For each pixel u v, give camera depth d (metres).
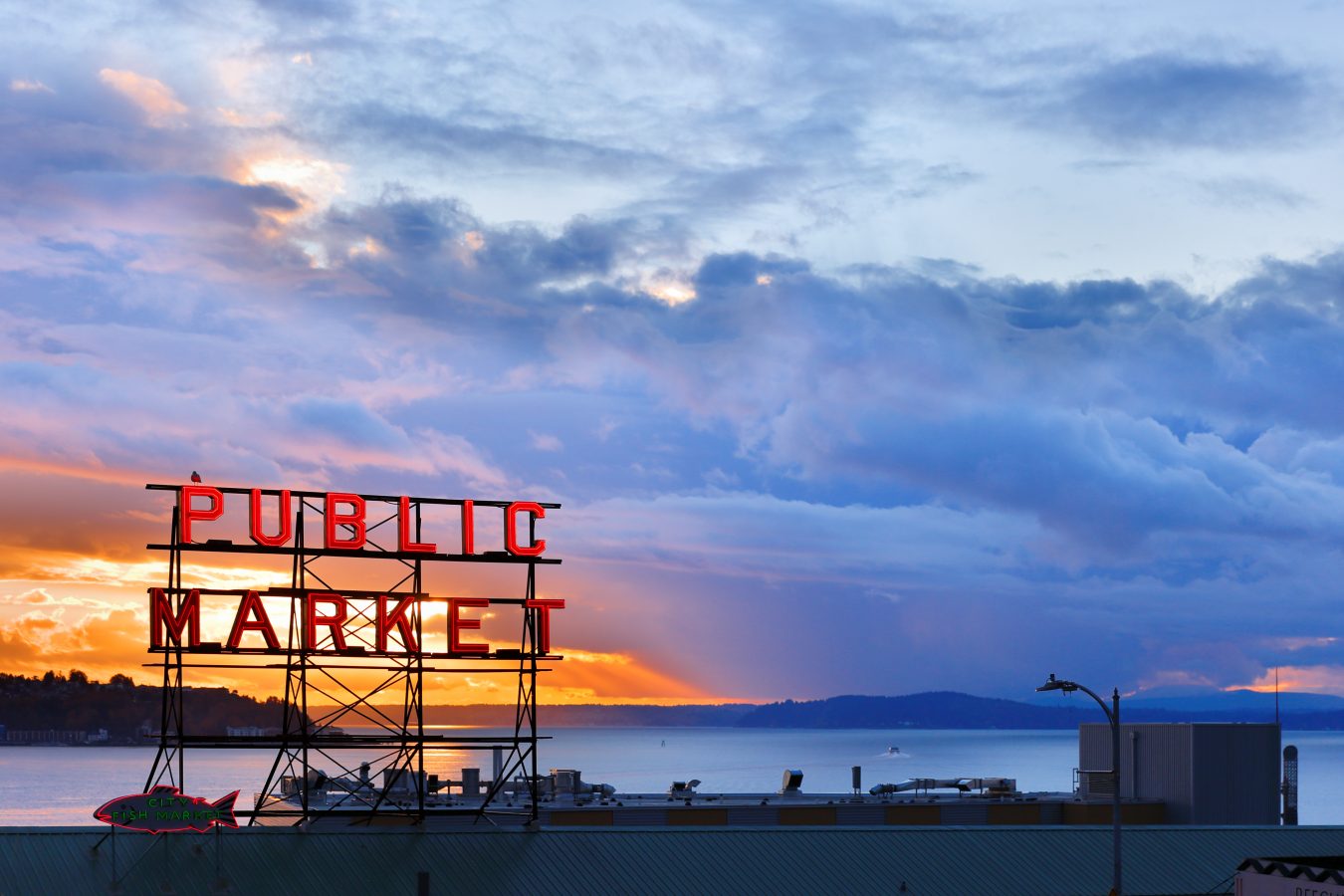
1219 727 102.38
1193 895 76.75
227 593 70.56
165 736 68.50
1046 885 75.19
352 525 73.31
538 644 76.12
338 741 71.94
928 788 104.19
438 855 69.25
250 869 65.50
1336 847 82.88
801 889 71.00
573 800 91.12
